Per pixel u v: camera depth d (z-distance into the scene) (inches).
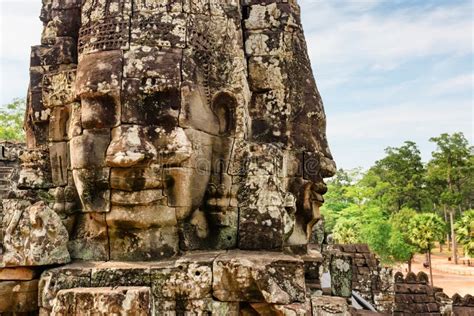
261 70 225.8
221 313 157.9
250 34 229.1
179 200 175.2
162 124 172.6
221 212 187.6
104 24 177.2
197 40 185.9
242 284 157.6
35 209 167.5
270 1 231.6
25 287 166.9
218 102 192.9
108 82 170.4
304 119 231.5
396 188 2164.1
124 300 145.3
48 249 166.9
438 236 1312.7
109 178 170.1
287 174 221.1
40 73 210.4
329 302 177.8
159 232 175.3
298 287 158.9
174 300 160.1
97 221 176.6
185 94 174.7
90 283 161.2
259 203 184.2
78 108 180.4
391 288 490.3
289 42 232.1
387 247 1302.9
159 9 179.5
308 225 234.5
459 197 2011.6
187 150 172.6
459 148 2182.6
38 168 196.9
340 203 1975.9
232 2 203.0
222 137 192.4
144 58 173.6
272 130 222.1
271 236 181.5
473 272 1473.9
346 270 270.1
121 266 163.9
